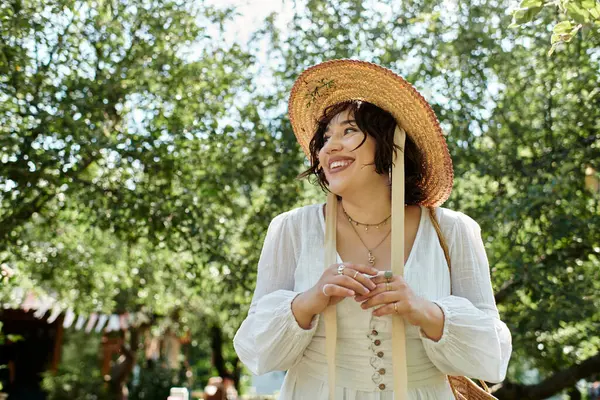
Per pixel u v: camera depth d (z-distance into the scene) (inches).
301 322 82.3
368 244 89.5
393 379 82.4
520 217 238.8
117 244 344.8
